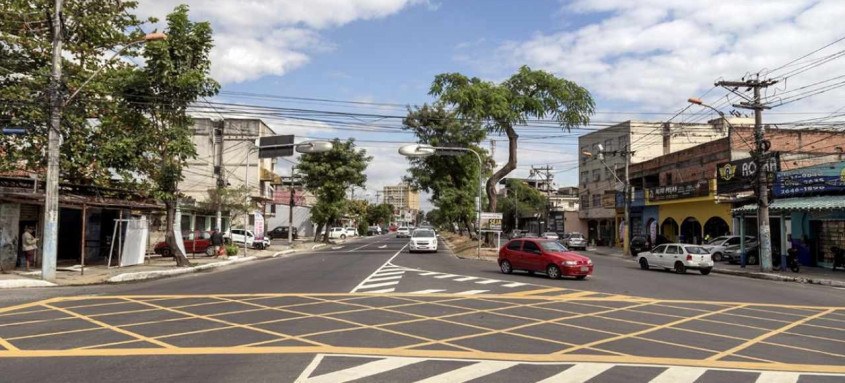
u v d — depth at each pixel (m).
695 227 43.22
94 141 24.05
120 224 24.53
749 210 29.70
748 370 7.96
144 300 14.35
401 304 14.02
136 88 22.70
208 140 52.72
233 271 24.30
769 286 21.17
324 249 45.78
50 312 12.33
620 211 56.28
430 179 45.88
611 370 7.75
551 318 12.29
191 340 9.34
